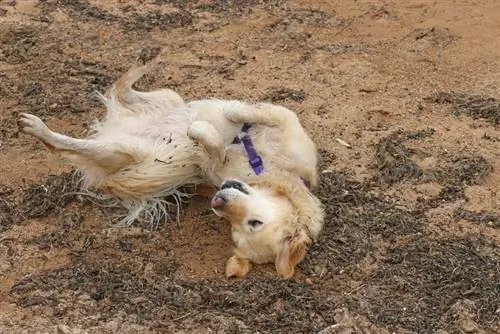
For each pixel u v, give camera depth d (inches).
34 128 138.0
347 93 163.9
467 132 156.3
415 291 133.8
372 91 164.6
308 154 142.6
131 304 131.3
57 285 132.9
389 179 147.9
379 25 180.7
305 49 174.2
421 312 131.6
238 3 187.2
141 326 129.1
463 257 137.6
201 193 145.6
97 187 143.5
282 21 181.5
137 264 135.9
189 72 167.8
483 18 182.2
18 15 180.9
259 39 176.6
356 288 134.1
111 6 185.2
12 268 134.8
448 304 132.5
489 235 140.3
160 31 178.2
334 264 136.9
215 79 166.2
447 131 156.5
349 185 147.4
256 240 135.0
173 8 185.0
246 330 129.2
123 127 145.4
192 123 141.1
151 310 130.8
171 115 145.9
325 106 161.0
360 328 129.4
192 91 163.5
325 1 188.1
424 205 144.6
